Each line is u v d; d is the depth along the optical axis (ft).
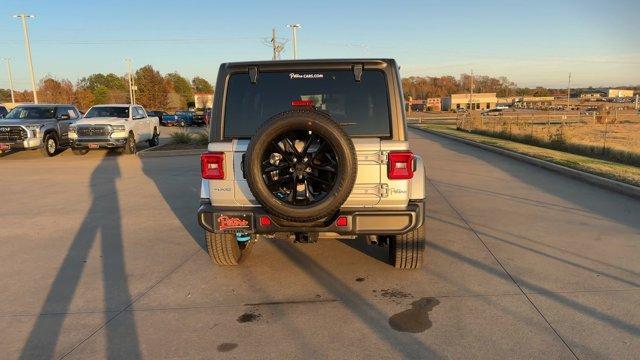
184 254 19.38
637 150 55.16
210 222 14.85
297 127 13.07
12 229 23.66
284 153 13.50
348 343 12.03
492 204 27.50
